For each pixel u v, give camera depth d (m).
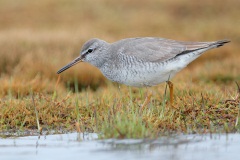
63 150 10.43
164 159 9.55
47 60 20.00
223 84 18.39
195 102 12.88
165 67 12.70
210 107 12.66
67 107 13.10
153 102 13.55
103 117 12.20
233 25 30.55
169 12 33.84
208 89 14.74
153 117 11.83
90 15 32.84
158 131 11.35
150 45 12.90
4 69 20.06
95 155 9.94
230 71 20.39
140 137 10.99
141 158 9.63
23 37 23.98
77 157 9.86
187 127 11.67
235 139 10.90
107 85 18.69
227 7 34.22
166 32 29.41
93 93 16.45
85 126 12.12
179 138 11.04
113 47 13.40
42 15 32.62
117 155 9.89
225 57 23.89
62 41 23.83
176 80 18.09
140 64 12.70
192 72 20.44
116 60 13.12
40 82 16.88
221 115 12.20
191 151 10.07
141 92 13.95
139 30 29.75
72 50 22.64
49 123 12.45
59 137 11.55
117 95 14.20
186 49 12.82
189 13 33.69
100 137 11.15
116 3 35.34
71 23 30.77
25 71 18.89
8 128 12.37
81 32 26.66
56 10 33.69
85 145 10.75
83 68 19.59
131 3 35.44
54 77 18.78
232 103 12.67
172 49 12.80
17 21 31.25
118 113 11.48
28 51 21.58
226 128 11.40
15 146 10.87
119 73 13.12
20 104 13.23
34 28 28.89
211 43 12.92
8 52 20.88
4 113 12.68
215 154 9.84
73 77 19.08
